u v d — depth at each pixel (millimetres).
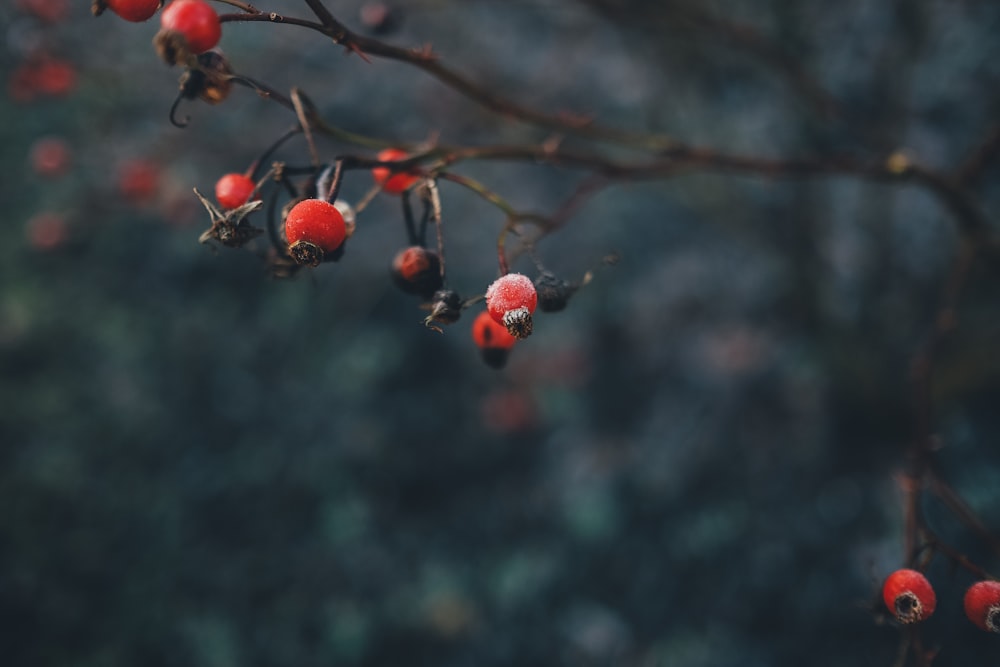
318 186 1205
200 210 3916
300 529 5129
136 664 4477
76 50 2846
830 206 4555
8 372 5684
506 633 4574
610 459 5297
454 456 5430
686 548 4734
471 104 3711
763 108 4641
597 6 2666
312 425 5539
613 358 5773
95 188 3467
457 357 5781
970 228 2379
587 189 1876
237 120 3506
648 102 4422
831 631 4156
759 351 5406
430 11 3672
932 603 1190
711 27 2770
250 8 1112
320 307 5781
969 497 4176
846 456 4762
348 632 4570
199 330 5820
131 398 5625
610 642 4434
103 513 5094
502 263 1245
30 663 4449
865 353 4523
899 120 3975
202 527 5113
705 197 4539
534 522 5109
